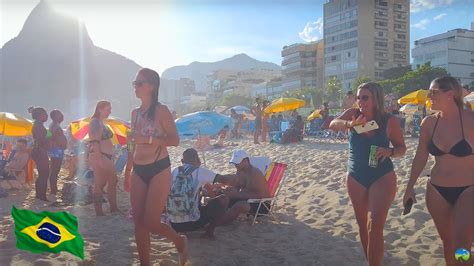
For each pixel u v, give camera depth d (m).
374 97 3.91
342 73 120.62
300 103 19.81
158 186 4.00
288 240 5.46
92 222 6.37
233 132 24.81
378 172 3.83
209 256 4.87
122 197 8.57
